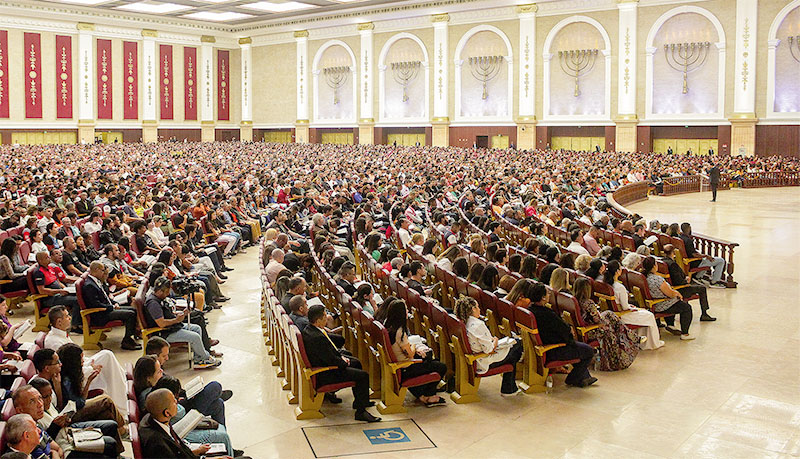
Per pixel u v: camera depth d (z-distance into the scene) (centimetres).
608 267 841
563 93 4422
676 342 890
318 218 1433
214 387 597
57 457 461
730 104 3884
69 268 1033
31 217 1193
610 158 3609
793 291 1173
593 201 1900
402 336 657
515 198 1958
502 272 927
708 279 1231
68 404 576
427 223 1591
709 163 3356
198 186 2100
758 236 1759
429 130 4966
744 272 1330
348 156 3844
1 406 502
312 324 652
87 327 848
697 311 1044
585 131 4391
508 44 4562
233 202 1719
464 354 689
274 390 731
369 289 797
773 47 3741
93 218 1316
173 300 847
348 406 691
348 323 787
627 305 838
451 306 906
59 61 4884
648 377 761
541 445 593
